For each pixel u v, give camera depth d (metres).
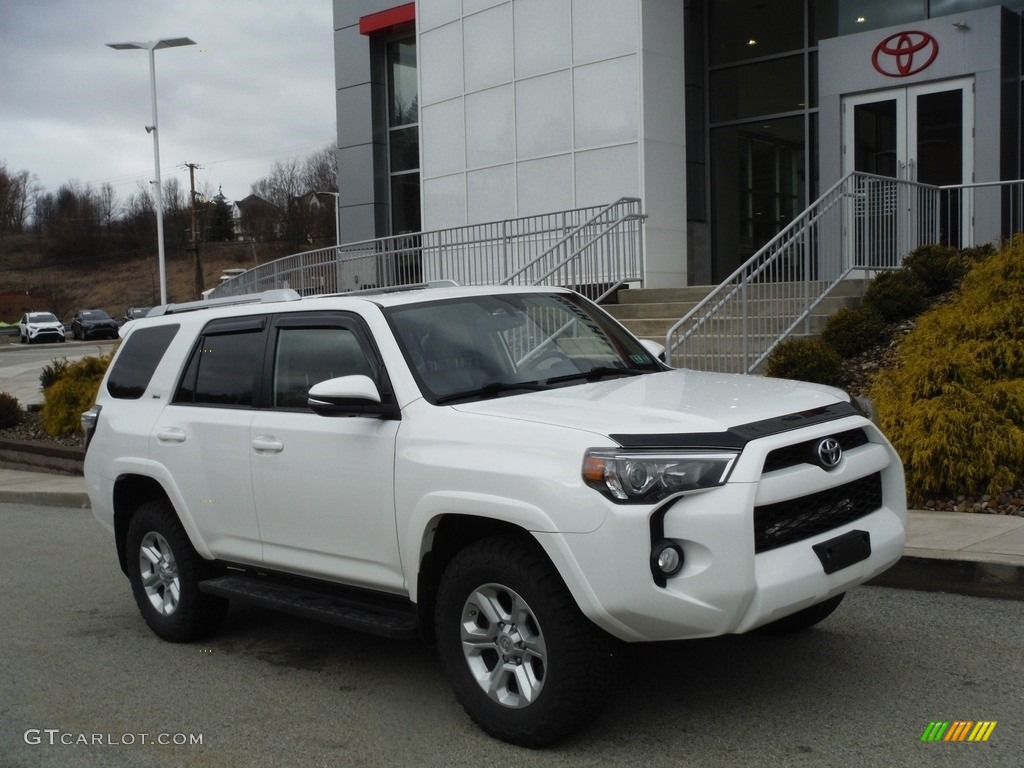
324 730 4.69
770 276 11.49
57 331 55.25
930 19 14.95
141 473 6.12
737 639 5.46
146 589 6.37
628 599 3.85
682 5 17.19
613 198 17.00
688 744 4.21
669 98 16.98
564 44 17.55
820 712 4.46
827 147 15.95
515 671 4.26
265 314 5.68
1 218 129.62
